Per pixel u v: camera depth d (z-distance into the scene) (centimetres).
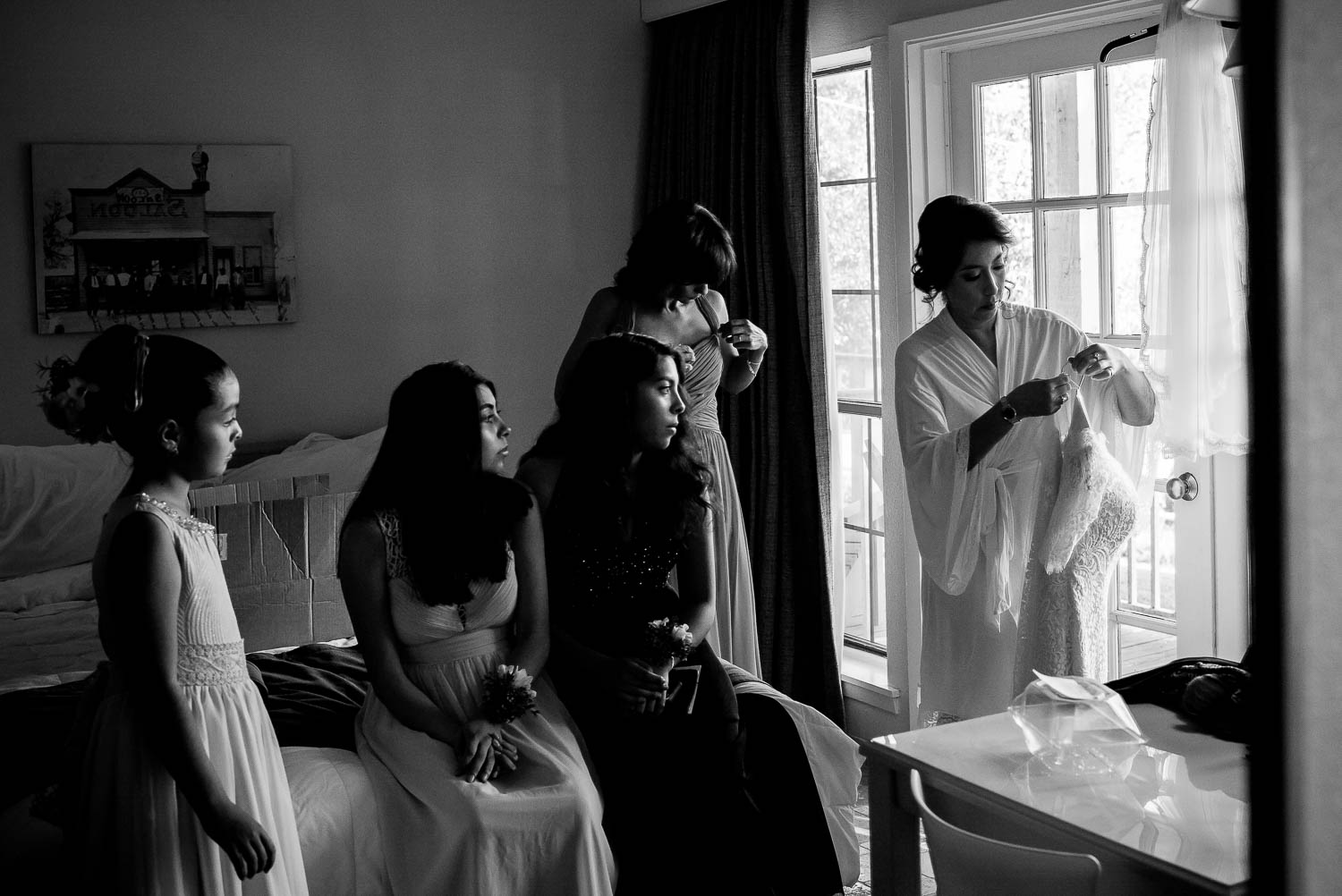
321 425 416
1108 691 198
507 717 222
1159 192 276
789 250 393
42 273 373
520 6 438
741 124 410
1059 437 274
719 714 241
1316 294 52
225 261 396
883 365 385
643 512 248
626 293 318
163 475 193
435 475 227
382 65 417
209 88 392
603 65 453
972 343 300
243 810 183
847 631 437
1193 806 162
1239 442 269
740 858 226
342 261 416
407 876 211
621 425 243
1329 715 53
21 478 352
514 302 446
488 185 438
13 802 217
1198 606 301
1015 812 164
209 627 192
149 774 185
